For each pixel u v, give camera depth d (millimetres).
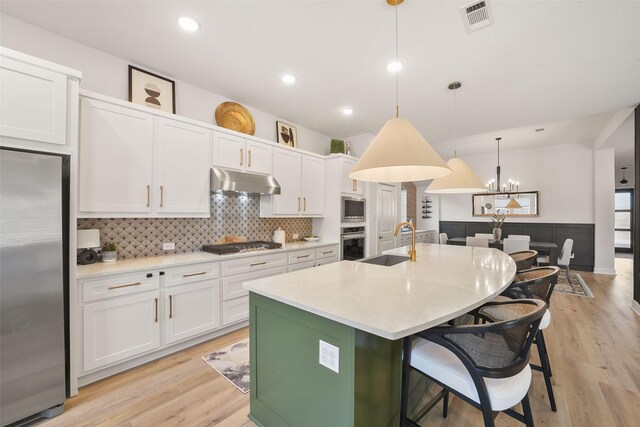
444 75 2766
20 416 1567
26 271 1577
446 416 1689
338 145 4449
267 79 2891
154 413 1713
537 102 3393
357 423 1144
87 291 1928
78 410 1726
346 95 3248
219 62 2592
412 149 1432
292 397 1398
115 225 2520
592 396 1874
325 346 1228
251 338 1627
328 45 2311
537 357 2406
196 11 1955
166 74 2801
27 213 1575
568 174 5938
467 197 7234
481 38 2186
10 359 1537
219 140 2932
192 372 2145
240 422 1646
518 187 6457
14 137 1603
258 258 3043
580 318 3268
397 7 1878
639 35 2117
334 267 2076
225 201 3381
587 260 5754
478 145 6043
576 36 2143
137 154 2346
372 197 4621
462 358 1104
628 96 3221
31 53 2109
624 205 8758
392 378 1424
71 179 1820
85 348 1918
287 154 3678
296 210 3793
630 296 4105
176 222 2930
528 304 1377
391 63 2564
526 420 1163
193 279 2504
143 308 2199
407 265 2168
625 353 2455
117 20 2053
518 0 1802
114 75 2500
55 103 1745
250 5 1889
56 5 1907
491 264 2211
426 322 1047
